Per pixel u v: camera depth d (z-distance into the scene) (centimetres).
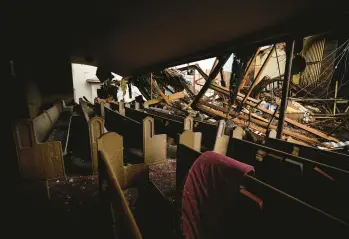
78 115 741
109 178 156
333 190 217
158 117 582
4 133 258
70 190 270
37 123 397
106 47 526
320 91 1647
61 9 263
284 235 138
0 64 453
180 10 262
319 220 120
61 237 182
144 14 282
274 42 326
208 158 185
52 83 893
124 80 1277
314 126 1085
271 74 1900
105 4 248
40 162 276
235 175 164
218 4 237
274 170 273
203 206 171
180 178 264
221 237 163
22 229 190
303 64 347
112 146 253
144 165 280
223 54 441
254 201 147
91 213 219
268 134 440
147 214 226
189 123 451
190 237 165
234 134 406
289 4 222
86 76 1939
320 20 245
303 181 249
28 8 256
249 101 939
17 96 491
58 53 648
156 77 1234
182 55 530
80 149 438
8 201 206
